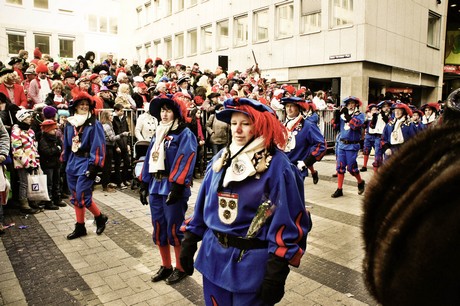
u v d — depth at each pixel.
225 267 2.24
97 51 33.38
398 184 0.84
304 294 3.74
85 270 4.26
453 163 0.75
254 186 2.22
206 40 25.11
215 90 11.70
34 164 6.34
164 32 28.89
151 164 3.97
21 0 29.52
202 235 2.53
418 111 8.88
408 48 20.30
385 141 9.03
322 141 5.49
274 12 20.33
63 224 5.89
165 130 3.97
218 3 23.62
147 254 4.73
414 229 0.76
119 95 8.84
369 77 17.62
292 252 2.09
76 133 5.14
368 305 3.52
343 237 5.33
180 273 4.02
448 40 25.84
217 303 2.32
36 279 4.03
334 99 17.05
